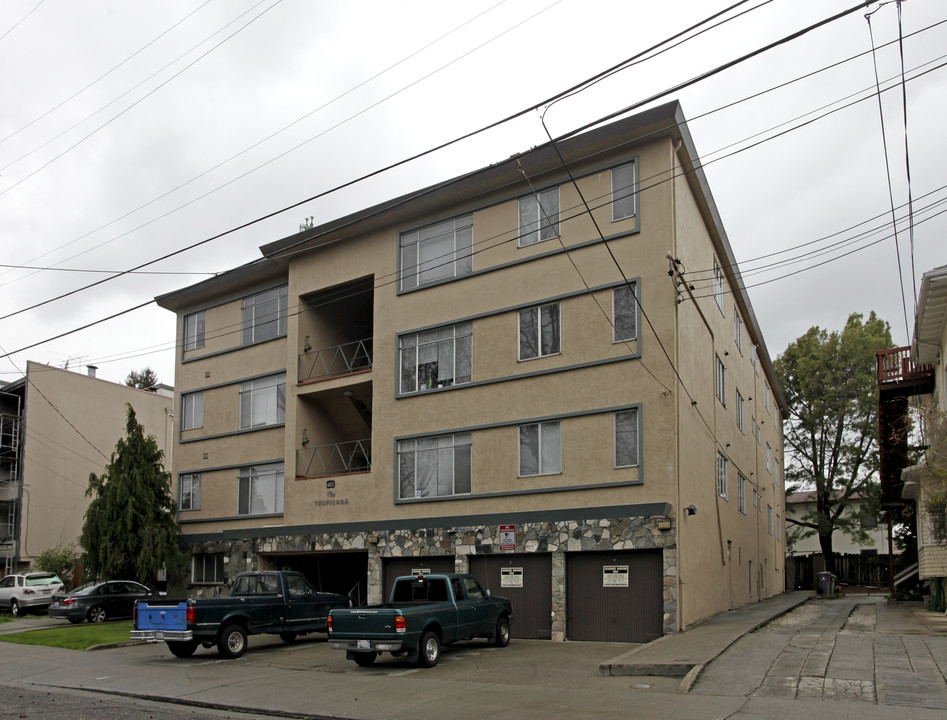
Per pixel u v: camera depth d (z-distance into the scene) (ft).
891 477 97.76
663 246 70.49
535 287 77.30
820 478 157.79
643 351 70.03
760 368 130.31
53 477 142.10
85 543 102.12
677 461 67.15
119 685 52.03
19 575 113.80
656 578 66.80
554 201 77.41
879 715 33.94
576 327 74.23
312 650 65.36
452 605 58.29
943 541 69.26
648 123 71.41
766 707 36.52
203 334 112.68
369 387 91.66
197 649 68.03
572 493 71.97
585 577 70.33
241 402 105.81
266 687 48.85
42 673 59.00
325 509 89.51
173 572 107.76
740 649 50.93
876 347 155.53
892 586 103.76
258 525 99.50
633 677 46.96
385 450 85.30
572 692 43.68
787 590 156.46
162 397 162.61
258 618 63.82
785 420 166.71
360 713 40.37
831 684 39.86
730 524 91.09
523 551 73.36
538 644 66.49
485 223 81.87
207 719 39.78
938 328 77.77
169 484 106.73
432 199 84.12
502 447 76.95
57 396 144.77
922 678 39.88
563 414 73.51
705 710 36.78
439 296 84.07
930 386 90.38
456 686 46.93
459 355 81.82
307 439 95.35
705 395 81.15
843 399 156.25
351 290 95.91
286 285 103.60
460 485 79.36
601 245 73.87
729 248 95.35
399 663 56.49
